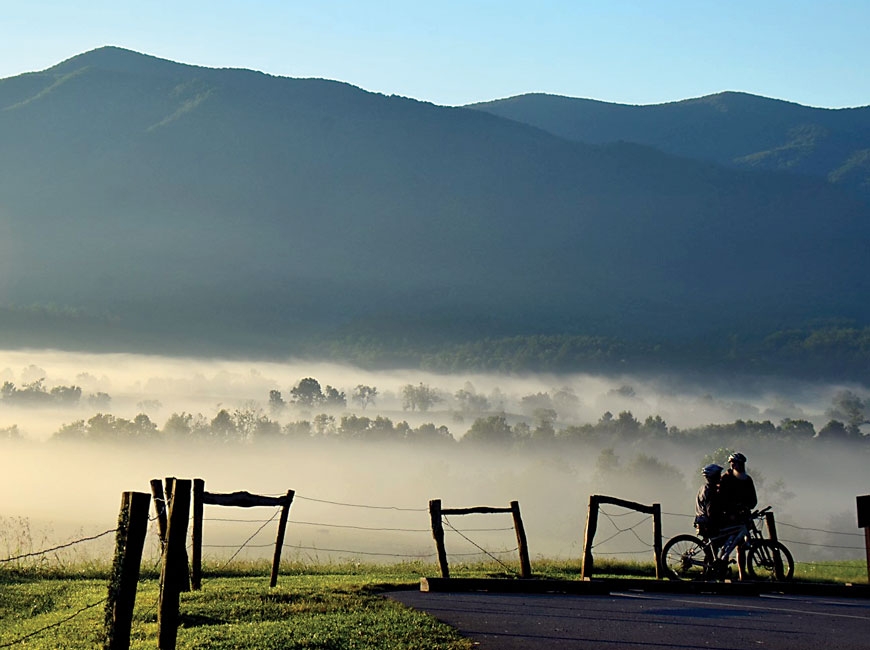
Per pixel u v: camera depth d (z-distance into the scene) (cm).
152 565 2327
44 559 2539
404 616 1578
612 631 1527
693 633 1523
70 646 1410
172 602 1252
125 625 1153
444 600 1841
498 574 2347
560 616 1667
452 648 1341
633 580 2117
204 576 2312
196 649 1320
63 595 1939
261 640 1375
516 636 1461
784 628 1595
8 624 1655
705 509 2323
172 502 1267
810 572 2836
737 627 1594
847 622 1684
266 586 1944
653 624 1600
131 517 1168
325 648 1336
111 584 1212
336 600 1742
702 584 2116
